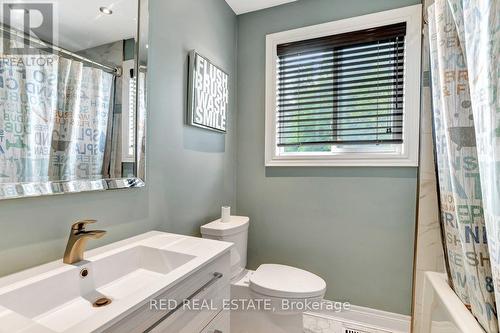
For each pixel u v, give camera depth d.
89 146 0.99
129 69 1.14
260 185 2.05
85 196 0.99
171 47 1.40
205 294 0.93
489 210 0.69
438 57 1.03
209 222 1.75
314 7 1.87
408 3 1.63
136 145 1.17
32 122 0.83
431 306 1.17
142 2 1.18
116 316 0.58
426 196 1.34
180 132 1.48
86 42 0.98
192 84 1.53
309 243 1.90
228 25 1.98
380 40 1.71
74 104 0.95
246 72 2.09
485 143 0.69
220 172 1.90
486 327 0.82
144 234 1.21
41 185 0.84
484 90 0.69
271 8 2.00
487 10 0.66
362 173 1.75
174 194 1.44
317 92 1.90
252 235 2.08
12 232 0.78
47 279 0.74
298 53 1.93
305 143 1.93
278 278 1.52
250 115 2.08
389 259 1.70
